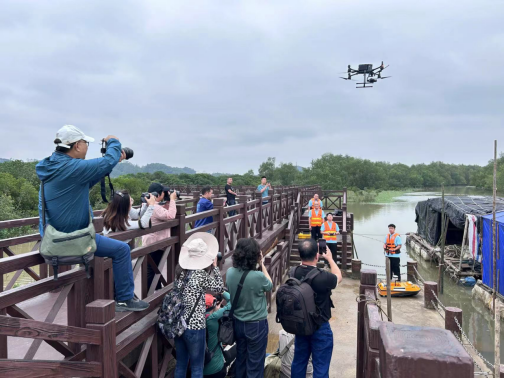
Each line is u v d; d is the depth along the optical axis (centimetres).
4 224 464
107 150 283
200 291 321
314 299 323
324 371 326
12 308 252
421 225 1941
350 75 2394
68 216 263
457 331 655
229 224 648
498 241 1048
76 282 292
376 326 289
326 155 9206
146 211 358
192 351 315
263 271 355
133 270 351
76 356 293
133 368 376
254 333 327
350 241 1491
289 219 1407
